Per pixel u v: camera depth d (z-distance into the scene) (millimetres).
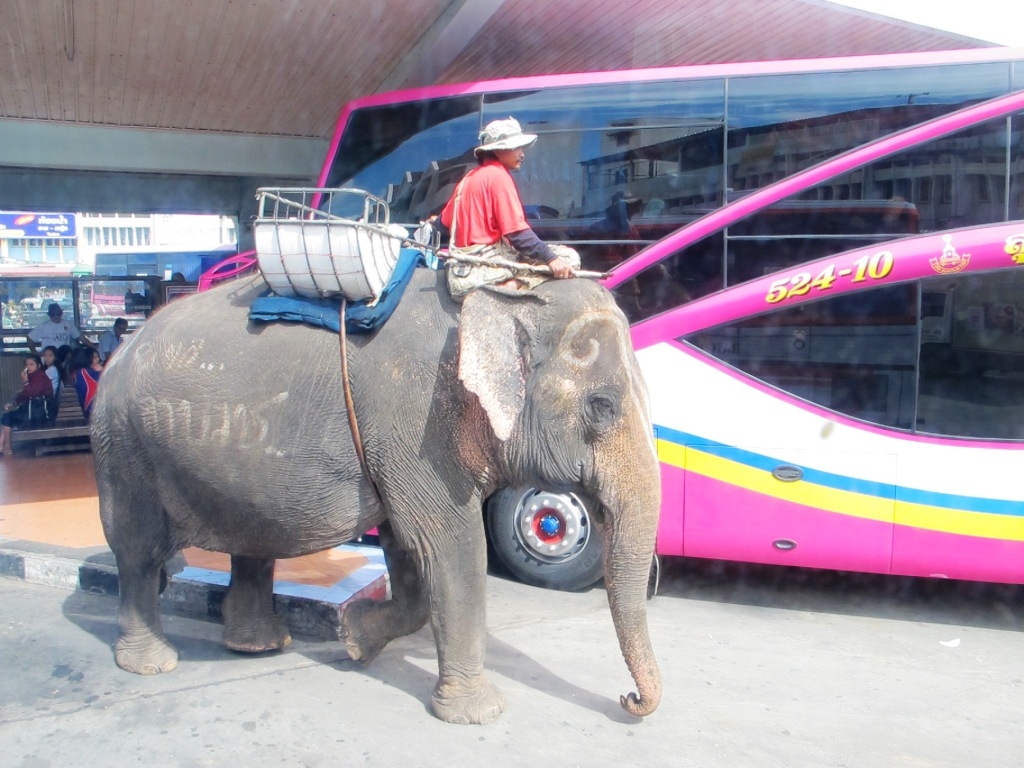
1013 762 3693
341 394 3717
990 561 4996
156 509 4047
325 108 10398
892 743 3826
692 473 5402
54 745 3615
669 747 3705
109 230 33000
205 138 11602
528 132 5953
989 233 4984
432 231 4320
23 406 10219
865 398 5137
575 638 4887
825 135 5492
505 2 7188
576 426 3473
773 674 4531
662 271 5516
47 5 6957
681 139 5695
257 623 4512
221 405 3725
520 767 3502
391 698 4055
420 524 3725
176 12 7207
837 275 5160
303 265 3594
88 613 5105
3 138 10734
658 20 7832
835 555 5215
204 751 3582
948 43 8477
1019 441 4938
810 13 7574
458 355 3480
